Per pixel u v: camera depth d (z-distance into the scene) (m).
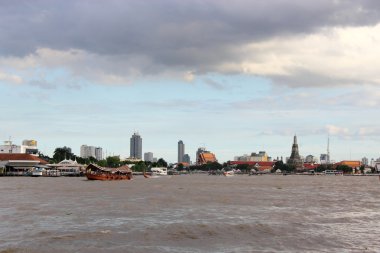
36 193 106.56
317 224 55.41
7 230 48.25
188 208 71.62
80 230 48.31
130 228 49.72
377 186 179.25
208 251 38.72
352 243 43.03
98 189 126.31
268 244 42.03
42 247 39.53
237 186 165.00
